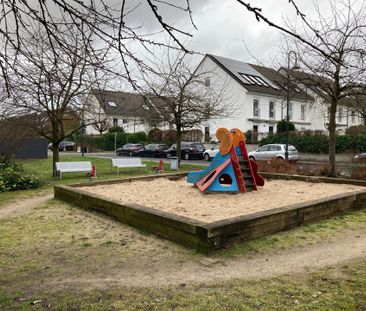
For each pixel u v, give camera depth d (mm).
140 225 6695
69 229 6832
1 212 8664
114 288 4238
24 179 12516
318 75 13953
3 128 16297
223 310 3660
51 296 4055
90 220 7508
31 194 11312
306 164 24406
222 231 5480
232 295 3996
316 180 12078
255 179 10984
